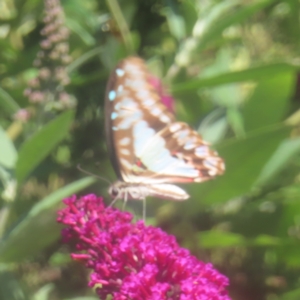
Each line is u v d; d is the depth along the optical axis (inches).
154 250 14.6
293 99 21.4
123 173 16.6
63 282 19.7
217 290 14.5
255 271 19.8
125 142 16.5
